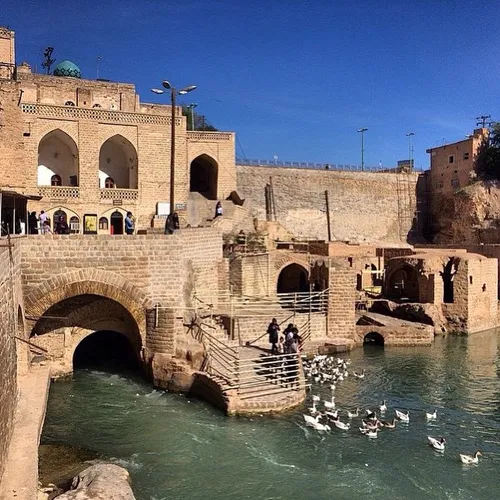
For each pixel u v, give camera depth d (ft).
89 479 48.83
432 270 137.80
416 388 87.04
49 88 160.76
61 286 76.59
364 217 236.43
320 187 227.40
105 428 65.77
